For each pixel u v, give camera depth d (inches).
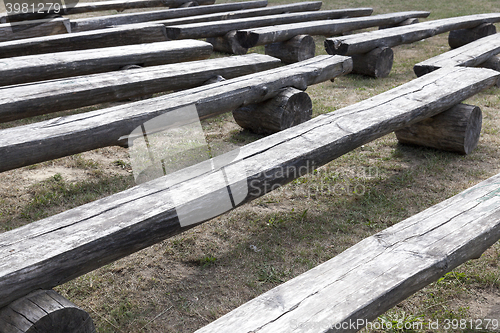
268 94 182.7
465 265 110.7
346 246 120.6
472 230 93.0
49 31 294.7
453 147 172.1
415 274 79.9
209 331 67.7
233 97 169.8
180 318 97.9
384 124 139.7
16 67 182.7
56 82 172.1
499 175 119.7
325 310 71.6
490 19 360.8
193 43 242.1
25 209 138.1
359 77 290.7
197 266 115.0
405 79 282.4
